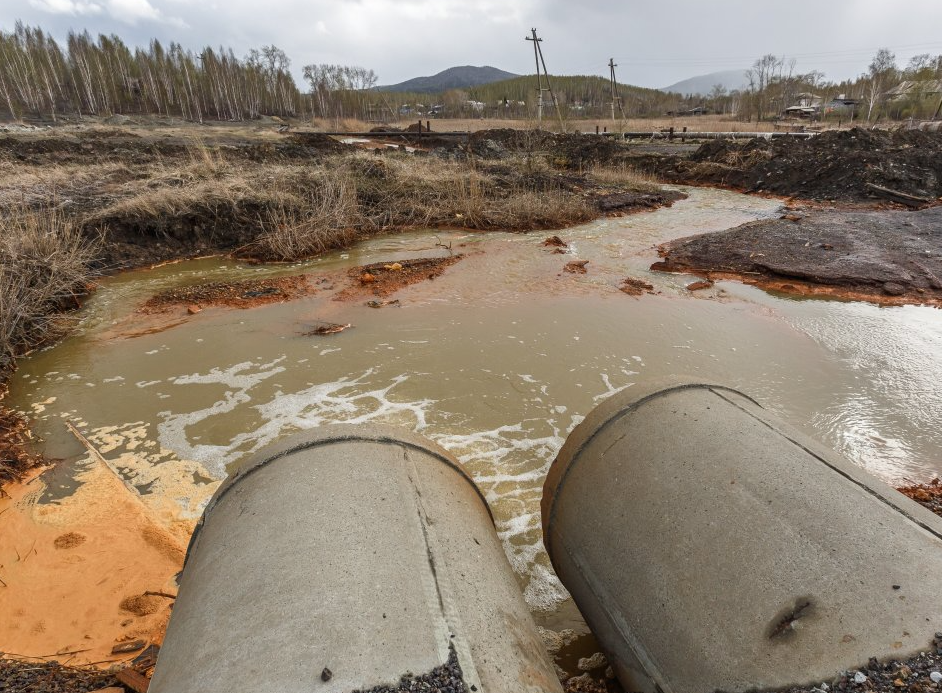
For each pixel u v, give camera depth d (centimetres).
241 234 1184
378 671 159
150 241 1123
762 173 1958
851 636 170
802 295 890
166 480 475
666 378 306
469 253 1151
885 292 877
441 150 2375
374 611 177
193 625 185
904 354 683
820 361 668
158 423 559
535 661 193
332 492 226
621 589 232
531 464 492
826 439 516
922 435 525
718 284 948
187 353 709
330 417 565
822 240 1134
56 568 383
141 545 404
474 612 190
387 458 256
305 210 1258
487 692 161
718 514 219
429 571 197
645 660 215
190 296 901
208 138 2608
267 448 268
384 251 1181
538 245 1212
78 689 289
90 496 457
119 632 333
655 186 1950
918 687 153
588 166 2391
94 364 684
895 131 2028
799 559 194
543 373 649
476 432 539
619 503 250
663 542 225
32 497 456
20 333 724
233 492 247
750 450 239
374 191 1481
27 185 1245
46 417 573
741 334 746
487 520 268
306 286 948
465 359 684
